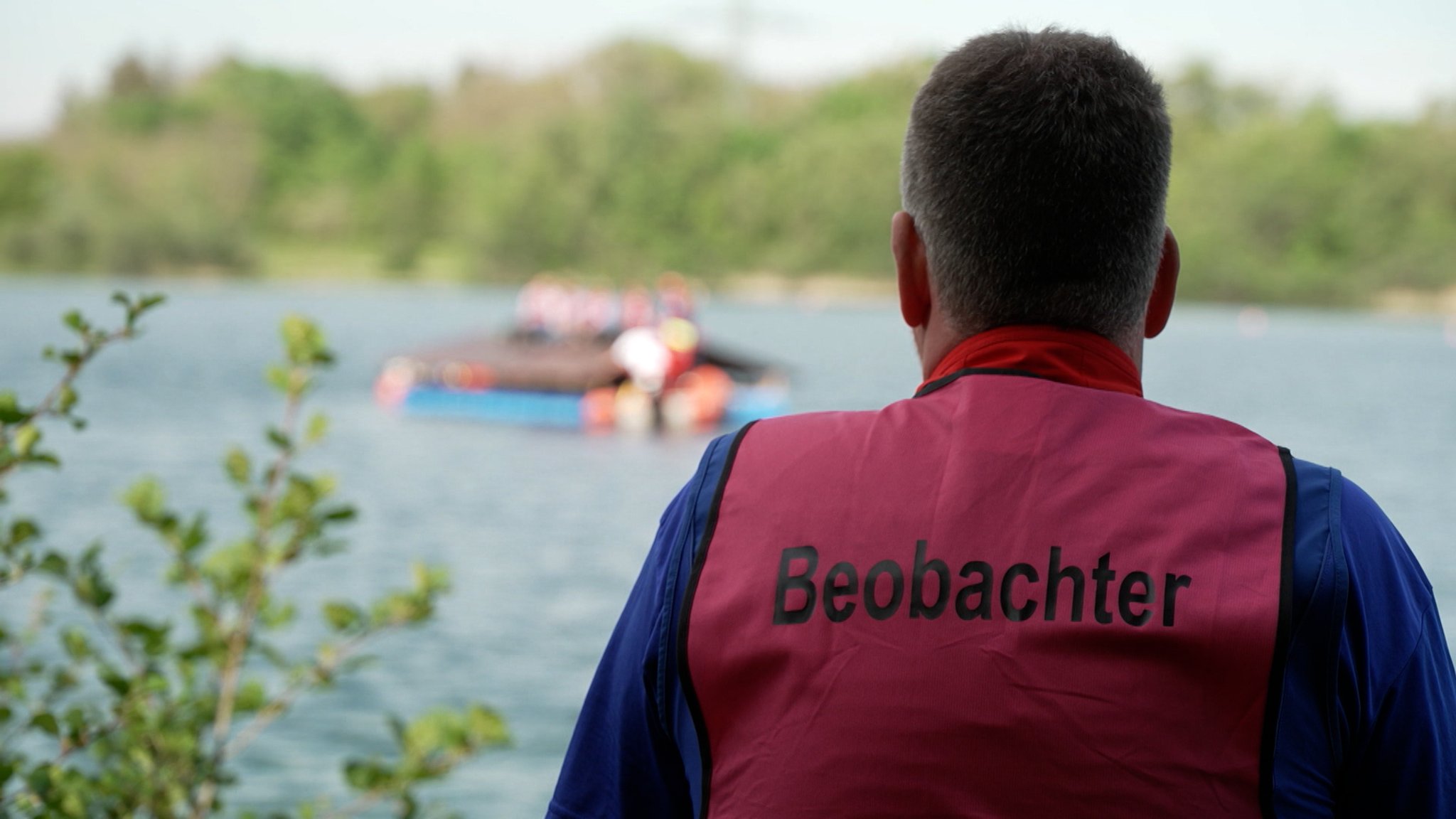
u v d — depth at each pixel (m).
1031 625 1.75
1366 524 1.83
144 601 13.45
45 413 3.90
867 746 1.74
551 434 32.59
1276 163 152.25
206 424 33.50
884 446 1.92
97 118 190.25
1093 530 1.80
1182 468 1.84
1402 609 1.82
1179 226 152.00
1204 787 1.70
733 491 1.95
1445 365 69.56
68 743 4.06
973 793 1.69
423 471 25.66
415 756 4.75
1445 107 157.12
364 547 17.69
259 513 4.77
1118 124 1.93
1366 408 43.62
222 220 170.00
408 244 174.50
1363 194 150.75
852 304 150.62
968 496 1.84
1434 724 1.81
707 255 161.88
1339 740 1.78
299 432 31.50
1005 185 1.93
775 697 1.81
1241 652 1.72
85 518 19.84
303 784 8.71
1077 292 1.94
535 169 166.12
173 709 4.42
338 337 70.44
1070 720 1.70
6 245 164.00
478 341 37.56
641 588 1.99
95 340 3.94
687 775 1.91
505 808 8.44
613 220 163.88
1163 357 71.00
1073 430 1.87
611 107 172.75
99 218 166.00
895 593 1.80
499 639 12.79
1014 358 1.94
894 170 156.50
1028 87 1.93
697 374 34.56
